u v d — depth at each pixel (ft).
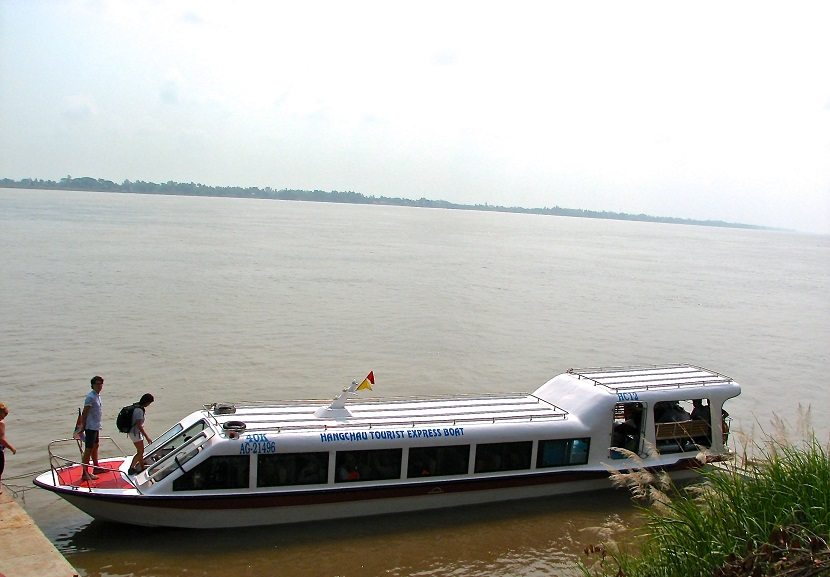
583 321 180.55
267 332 143.23
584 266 369.30
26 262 233.96
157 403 93.97
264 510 58.44
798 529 30.42
